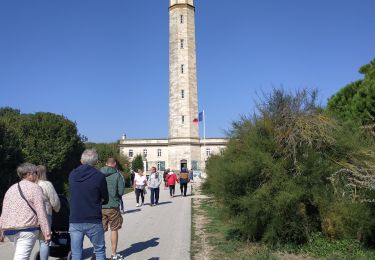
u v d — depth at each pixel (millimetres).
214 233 12172
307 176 9523
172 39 62000
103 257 7160
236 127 11250
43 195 6996
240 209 10219
